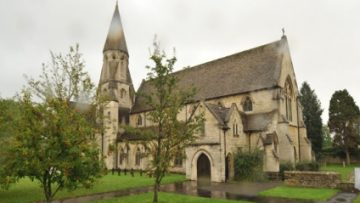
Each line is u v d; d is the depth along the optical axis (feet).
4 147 54.95
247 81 149.48
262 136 126.72
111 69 208.23
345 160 223.51
